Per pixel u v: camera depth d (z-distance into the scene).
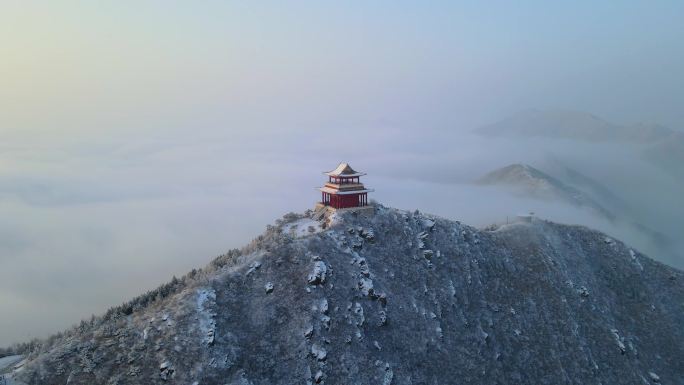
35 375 68.44
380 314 89.56
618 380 102.25
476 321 98.94
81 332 78.31
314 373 77.50
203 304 79.56
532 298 109.94
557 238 131.75
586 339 107.00
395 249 104.81
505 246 121.88
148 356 71.94
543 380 95.31
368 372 80.31
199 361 72.50
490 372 91.75
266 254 91.94
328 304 85.75
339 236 100.75
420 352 88.44
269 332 80.50
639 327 117.62
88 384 68.12
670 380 108.12
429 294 98.44
